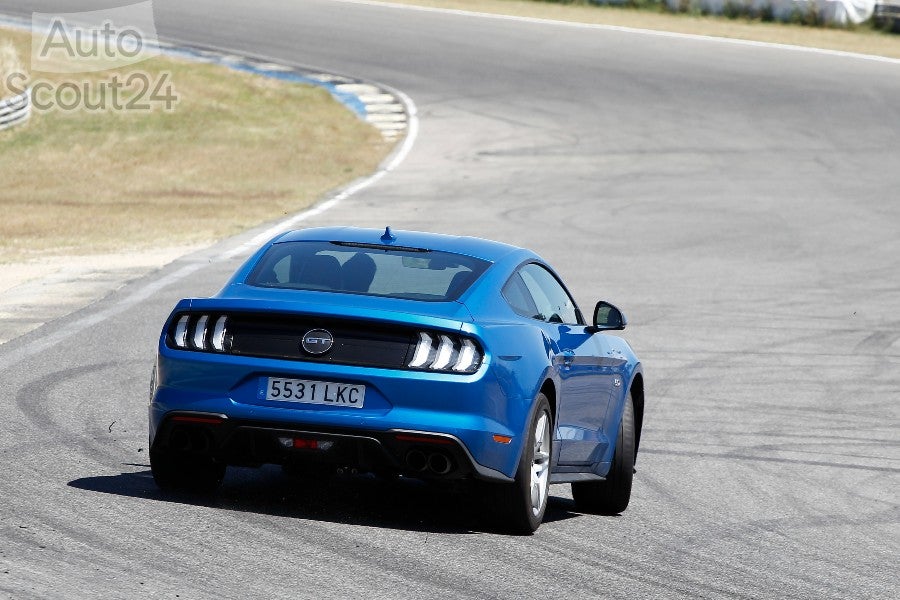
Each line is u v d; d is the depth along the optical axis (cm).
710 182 10700
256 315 2473
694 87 14938
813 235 8588
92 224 8356
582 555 2464
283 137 13025
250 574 2081
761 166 11475
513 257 2833
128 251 7056
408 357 2425
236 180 10950
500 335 2520
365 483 2955
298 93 14875
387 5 19700
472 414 2416
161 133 13100
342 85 15188
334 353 2431
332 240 2802
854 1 19175
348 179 10925
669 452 3741
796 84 15125
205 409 2452
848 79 15425
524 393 2512
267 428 2425
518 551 2433
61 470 2747
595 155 11906
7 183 10688
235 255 6875
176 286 5800
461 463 2412
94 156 12025
